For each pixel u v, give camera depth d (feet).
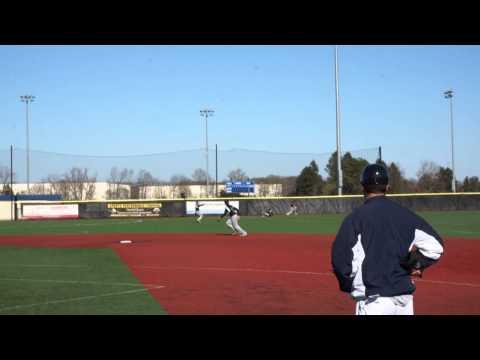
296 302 32.32
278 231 98.17
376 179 15.37
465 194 175.11
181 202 168.76
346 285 15.10
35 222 147.43
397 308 14.76
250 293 35.60
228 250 64.49
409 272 14.96
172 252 62.49
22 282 40.37
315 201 172.45
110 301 32.63
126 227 117.39
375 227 14.80
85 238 86.84
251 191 209.77
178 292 35.88
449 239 77.92
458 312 29.01
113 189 207.62
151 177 210.38
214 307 30.81
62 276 43.62
